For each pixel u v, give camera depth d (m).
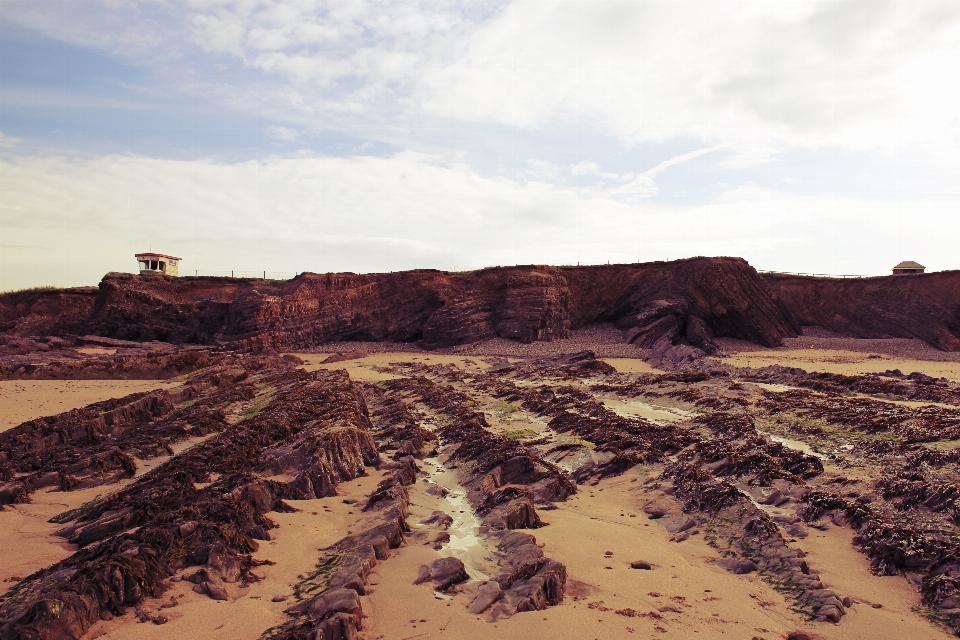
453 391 46.97
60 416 32.66
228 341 85.50
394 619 11.80
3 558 15.58
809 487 19.80
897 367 64.50
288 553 15.25
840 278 98.12
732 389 42.34
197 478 21.52
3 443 28.34
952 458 21.58
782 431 30.80
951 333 86.62
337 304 92.06
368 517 17.55
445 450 27.80
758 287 87.94
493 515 17.73
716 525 17.28
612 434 28.14
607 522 18.50
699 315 85.31
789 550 14.81
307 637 10.59
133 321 92.19
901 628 11.80
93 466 24.09
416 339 94.38
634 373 56.56
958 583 12.92
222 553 13.91
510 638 11.05
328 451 22.38
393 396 44.81
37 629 10.73
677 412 38.97
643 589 13.29
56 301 105.12
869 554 15.37
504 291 91.31
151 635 11.13
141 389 52.03
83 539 16.80
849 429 29.14
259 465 21.41
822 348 83.44
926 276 91.25
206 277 101.88
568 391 46.00
